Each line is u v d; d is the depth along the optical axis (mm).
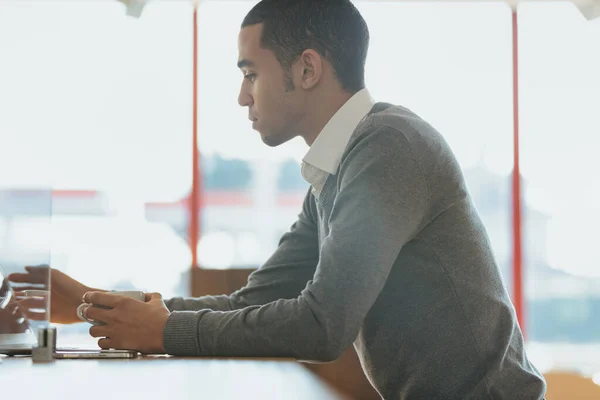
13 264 1135
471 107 5055
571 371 4898
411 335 1208
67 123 4863
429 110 5047
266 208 5039
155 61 4945
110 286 4934
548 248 5074
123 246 4945
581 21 5023
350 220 1129
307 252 1520
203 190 4996
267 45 1314
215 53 4980
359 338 1271
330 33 1298
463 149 5062
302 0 1304
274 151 5039
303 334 1103
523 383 1235
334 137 1289
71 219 4910
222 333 1144
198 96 4980
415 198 1157
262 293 1516
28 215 1135
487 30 5043
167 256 4977
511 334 1223
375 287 1103
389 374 1238
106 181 4926
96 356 1154
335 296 1091
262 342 1125
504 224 5086
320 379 907
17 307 1133
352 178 1168
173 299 1501
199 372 974
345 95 1319
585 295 5043
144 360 1117
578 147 5062
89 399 740
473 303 1192
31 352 1170
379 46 5027
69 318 1554
